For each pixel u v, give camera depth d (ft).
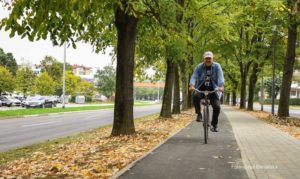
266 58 123.44
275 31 104.17
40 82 289.74
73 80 332.19
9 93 293.02
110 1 29.58
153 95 576.61
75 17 31.04
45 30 30.53
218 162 27.45
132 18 45.06
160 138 43.78
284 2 71.20
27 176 25.96
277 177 22.71
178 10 53.06
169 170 24.58
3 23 27.91
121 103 46.42
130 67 46.34
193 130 53.67
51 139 57.82
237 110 143.74
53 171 26.48
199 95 36.22
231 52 125.90
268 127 61.00
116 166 26.76
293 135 50.14
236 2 93.09
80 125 83.51
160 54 71.05
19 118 108.17
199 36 109.29
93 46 56.59
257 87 364.58
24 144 52.54
